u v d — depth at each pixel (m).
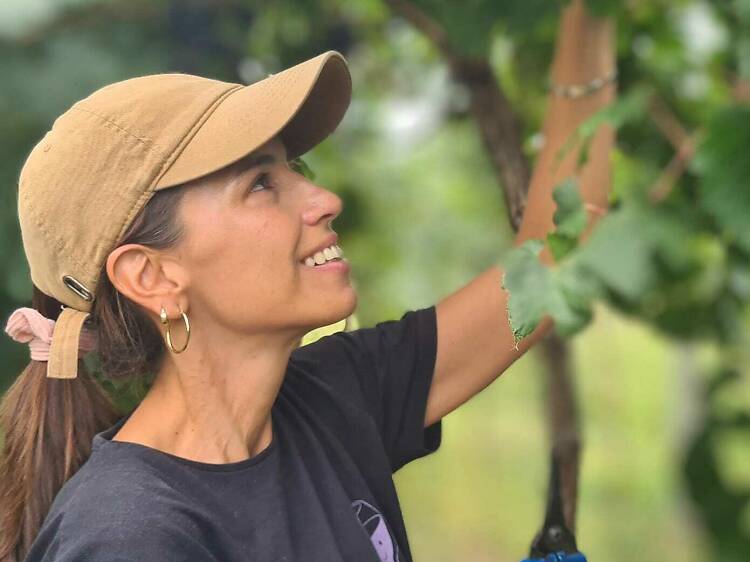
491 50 2.51
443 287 6.34
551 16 2.35
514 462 9.55
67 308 1.73
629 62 2.73
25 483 1.83
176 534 1.53
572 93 2.13
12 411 1.86
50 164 1.67
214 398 1.71
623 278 1.73
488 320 2.00
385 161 5.14
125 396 1.93
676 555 7.33
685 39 2.88
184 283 1.67
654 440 9.24
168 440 1.70
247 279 1.66
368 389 1.96
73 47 3.51
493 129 2.48
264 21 3.76
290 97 1.64
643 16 2.79
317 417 1.85
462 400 2.02
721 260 2.71
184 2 3.65
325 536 1.66
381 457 1.87
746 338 2.86
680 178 2.26
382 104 4.49
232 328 1.69
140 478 1.58
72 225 1.66
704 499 2.35
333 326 2.14
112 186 1.64
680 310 2.85
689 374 4.62
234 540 1.59
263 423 1.75
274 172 1.71
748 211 1.69
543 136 2.17
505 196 2.44
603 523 8.05
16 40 3.47
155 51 3.63
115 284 1.66
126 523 1.51
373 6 3.83
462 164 5.20
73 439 1.82
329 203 1.72
